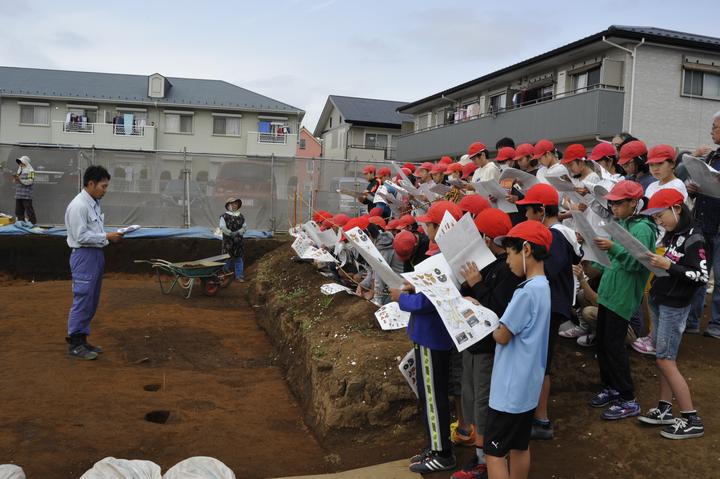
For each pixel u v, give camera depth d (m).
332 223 9.76
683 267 4.75
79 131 37.91
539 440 5.15
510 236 3.98
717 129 6.69
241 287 14.26
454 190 7.47
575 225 5.18
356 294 8.74
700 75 21.38
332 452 5.52
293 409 6.87
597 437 5.07
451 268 4.34
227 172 17.88
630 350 6.43
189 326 10.45
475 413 4.55
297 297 9.92
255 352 9.25
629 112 20.56
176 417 6.39
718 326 6.96
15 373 7.48
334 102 48.12
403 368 5.15
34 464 5.11
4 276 15.06
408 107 35.06
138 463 4.35
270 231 17.94
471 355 4.71
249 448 5.66
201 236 16.05
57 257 15.30
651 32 20.86
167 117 39.53
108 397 6.85
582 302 6.60
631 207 5.17
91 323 10.23
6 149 17.31
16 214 16.86
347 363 6.18
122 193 17.41
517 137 23.80
